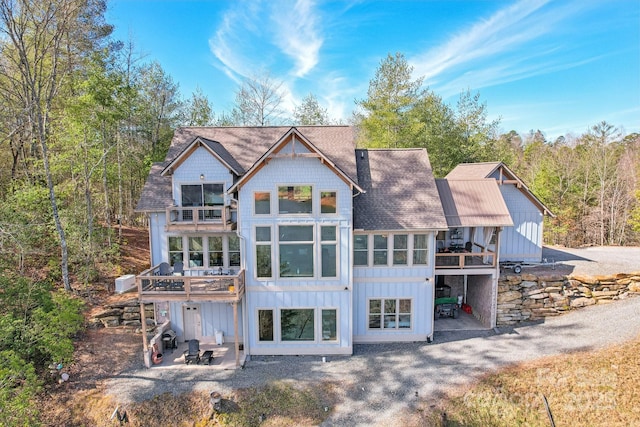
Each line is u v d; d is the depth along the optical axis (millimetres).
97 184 27375
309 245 15859
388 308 17344
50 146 21141
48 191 20312
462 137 36656
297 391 13719
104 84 20703
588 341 16078
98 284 20891
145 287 15688
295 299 16156
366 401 13172
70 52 22656
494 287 18188
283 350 16422
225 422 12469
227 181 17047
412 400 13133
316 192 15570
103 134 22375
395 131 33219
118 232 28938
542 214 21875
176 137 20094
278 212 15695
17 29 19750
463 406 12828
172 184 17172
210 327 17828
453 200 18516
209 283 16484
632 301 19141
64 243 19266
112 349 16516
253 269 16000
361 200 17484
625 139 57875
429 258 17016
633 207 40250
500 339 17109
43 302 15812
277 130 20453
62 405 13117
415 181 18359
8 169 25891
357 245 17000
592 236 41344
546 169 44188
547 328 17719
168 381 14375
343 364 15516
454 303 19672
